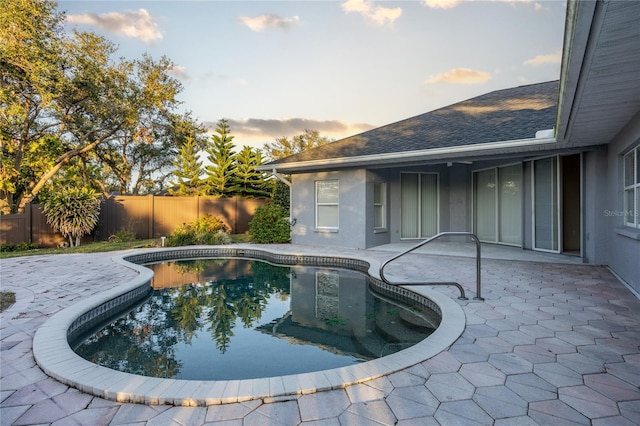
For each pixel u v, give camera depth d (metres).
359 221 10.74
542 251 9.04
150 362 3.71
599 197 7.37
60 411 2.30
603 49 2.96
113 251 10.84
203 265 9.94
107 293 5.26
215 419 2.18
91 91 15.76
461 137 9.09
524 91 12.35
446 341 3.32
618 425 2.09
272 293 6.86
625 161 6.23
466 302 4.71
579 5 2.31
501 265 7.59
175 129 21.62
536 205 9.21
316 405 2.32
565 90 3.96
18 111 13.55
